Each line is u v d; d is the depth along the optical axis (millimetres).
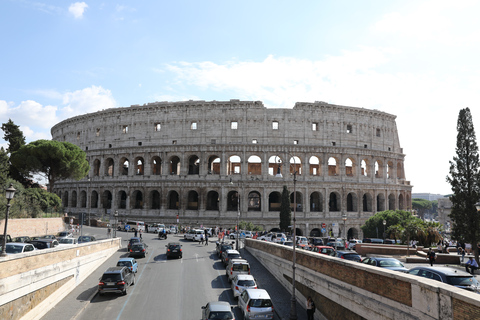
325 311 32219
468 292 17156
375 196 109875
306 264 37312
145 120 111000
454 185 58594
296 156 105188
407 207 121000
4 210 66062
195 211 103188
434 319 18516
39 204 87750
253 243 63906
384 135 115875
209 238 90375
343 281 28797
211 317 25531
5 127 120000
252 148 102562
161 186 106062
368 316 24734
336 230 88438
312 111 106938
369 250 62531
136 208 115750
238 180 101375
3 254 25594
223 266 52750
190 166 115938
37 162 96188
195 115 106688
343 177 106125
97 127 118875
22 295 27578
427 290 19141
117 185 111188
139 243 60719
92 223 106812
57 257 35250
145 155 108812
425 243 67438
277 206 105125
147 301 35500
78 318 30797
